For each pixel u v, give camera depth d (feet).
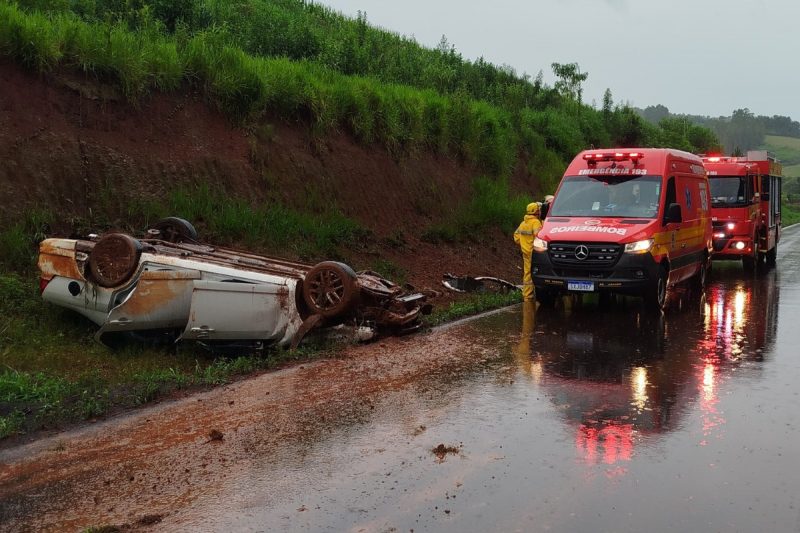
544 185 81.41
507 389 23.02
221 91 46.09
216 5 70.74
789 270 64.59
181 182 41.19
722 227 59.41
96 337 26.86
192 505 14.47
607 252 37.99
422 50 102.47
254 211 43.01
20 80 37.09
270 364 25.99
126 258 27.48
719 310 39.91
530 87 106.73
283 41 67.00
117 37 42.32
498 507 14.26
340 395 22.33
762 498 14.66
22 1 47.26
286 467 16.43
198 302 26.12
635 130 117.08
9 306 28.30
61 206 35.29
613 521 13.62
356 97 55.26
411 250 50.37
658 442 17.99
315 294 28.58
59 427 19.38
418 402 21.56
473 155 68.95
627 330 33.60
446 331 33.14
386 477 15.81
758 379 24.30
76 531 13.41
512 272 55.01
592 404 21.35
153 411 20.76
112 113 40.34
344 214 49.39
